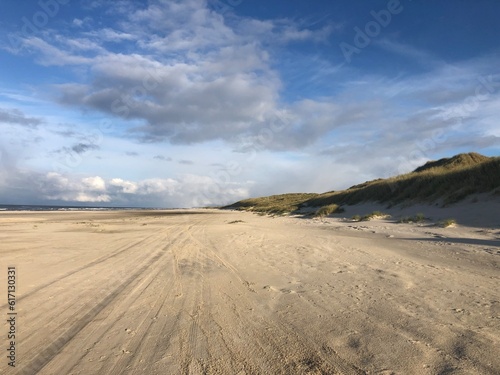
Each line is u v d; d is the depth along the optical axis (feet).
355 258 24.90
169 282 19.94
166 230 58.03
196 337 11.66
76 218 111.24
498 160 57.47
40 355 10.63
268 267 23.22
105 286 19.20
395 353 9.61
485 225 39.52
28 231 56.70
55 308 15.33
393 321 12.03
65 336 12.12
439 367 8.71
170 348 10.83
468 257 23.65
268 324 12.58
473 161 101.09
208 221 90.84
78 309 15.15
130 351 10.73
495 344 9.82
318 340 10.87
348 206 96.37
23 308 15.35
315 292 16.38
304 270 21.62
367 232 44.11
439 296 14.71
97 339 11.78
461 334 10.61
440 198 62.44
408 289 15.99
